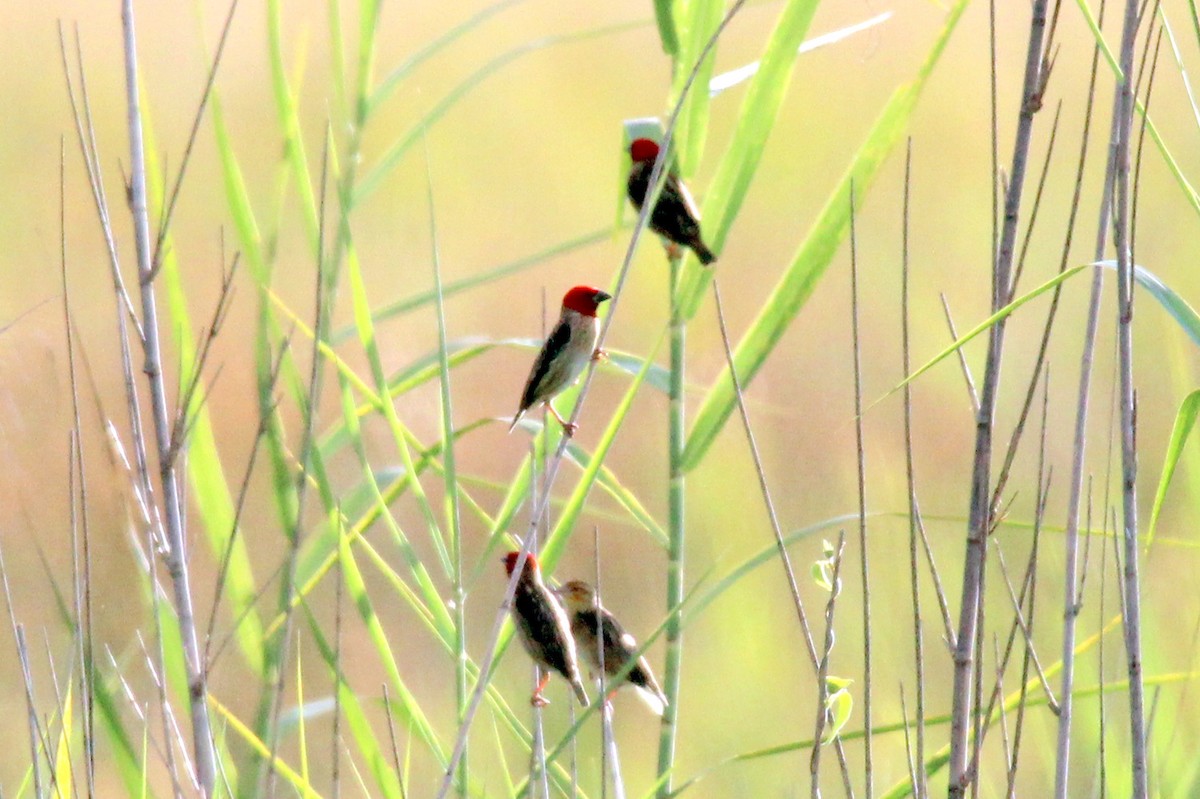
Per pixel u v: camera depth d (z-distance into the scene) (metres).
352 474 13.44
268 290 8.25
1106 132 20.97
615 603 13.20
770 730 11.42
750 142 8.46
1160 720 9.30
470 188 21.62
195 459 8.09
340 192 8.43
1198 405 5.73
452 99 9.00
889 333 17.05
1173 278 17.27
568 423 7.06
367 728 7.75
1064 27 22.41
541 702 7.86
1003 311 5.69
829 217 8.27
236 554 8.16
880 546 12.75
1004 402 14.86
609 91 24.02
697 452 8.48
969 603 6.02
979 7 24.22
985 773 10.06
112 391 14.33
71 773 6.41
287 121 8.52
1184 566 11.86
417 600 7.91
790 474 14.30
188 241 18.62
